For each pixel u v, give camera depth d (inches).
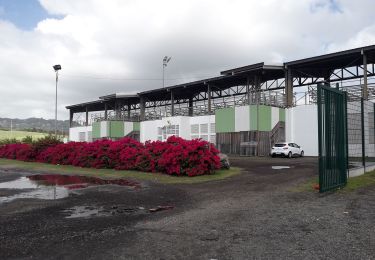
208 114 1513.3
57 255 199.5
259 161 969.5
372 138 613.0
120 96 1963.6
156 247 212.4
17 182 553.0
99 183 531.2
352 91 1098.7
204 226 260.7
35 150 1058.7
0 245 219.0
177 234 240.1
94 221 281.0
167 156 627.5
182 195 410.0
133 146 762.2
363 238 226.4
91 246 214.8
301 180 516.7
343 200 359.3
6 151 1257.4
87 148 832.9
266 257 193.9
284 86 1418.6
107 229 255.0
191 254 199.8
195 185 499.8
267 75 1430.9
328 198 370.6
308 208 319.9
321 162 398.0
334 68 1341.0
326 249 205.9
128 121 1969.7
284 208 321.4
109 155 772.6
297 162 916.0
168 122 1594.5
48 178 611.2
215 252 202.8
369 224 261.1
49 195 416.2
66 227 262.1
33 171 761.6
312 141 1240.8
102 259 192.7
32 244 220.1
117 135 1930.4
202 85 1630.2
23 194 425.4
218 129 1391.5
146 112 1971.0
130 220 283.3
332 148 422.6
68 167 833.5
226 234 239.0
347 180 487.8
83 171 731.4
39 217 297.4
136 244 218.4
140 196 405.4
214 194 412.2
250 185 481.1
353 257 192.4
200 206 339.6
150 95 1950.1
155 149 677.9
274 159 1062.4
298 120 1280.8
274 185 473.1
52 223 275.3
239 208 324.8
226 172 663.8
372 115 617.9
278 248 208.8
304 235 234.5
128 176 620.7
